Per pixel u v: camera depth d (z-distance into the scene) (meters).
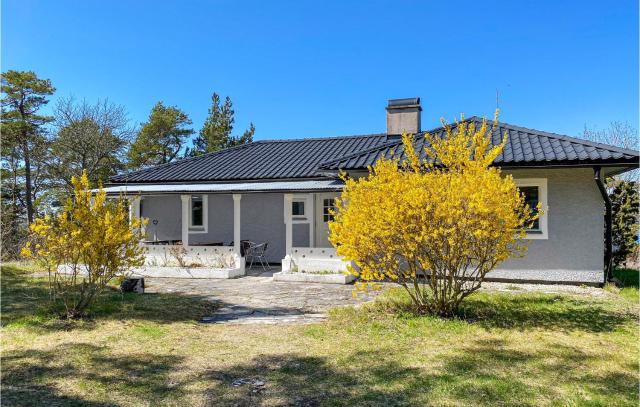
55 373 4.94
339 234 7.41
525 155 10.85
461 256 7.11
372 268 7.29
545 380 4.58
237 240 14.00
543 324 6.90
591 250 10.91
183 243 14.66
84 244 7.39
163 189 15.05
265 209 17.30
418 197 6.68
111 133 32.09
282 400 4.21
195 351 5.75
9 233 22.06
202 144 40.91
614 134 30.67
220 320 7.68
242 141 35.12
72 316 7.39
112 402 4.20
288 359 5.39
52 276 12.43
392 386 4.47
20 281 11.58
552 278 11.10
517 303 8.43
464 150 8.09
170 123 38.81
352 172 12.48
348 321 7.22
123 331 6.69
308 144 19.47
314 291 10.52
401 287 10.26
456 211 6.66
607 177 14.70
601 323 6.95
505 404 4.02
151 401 4.21
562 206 11.13
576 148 10.85
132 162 36.84
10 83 30.50
